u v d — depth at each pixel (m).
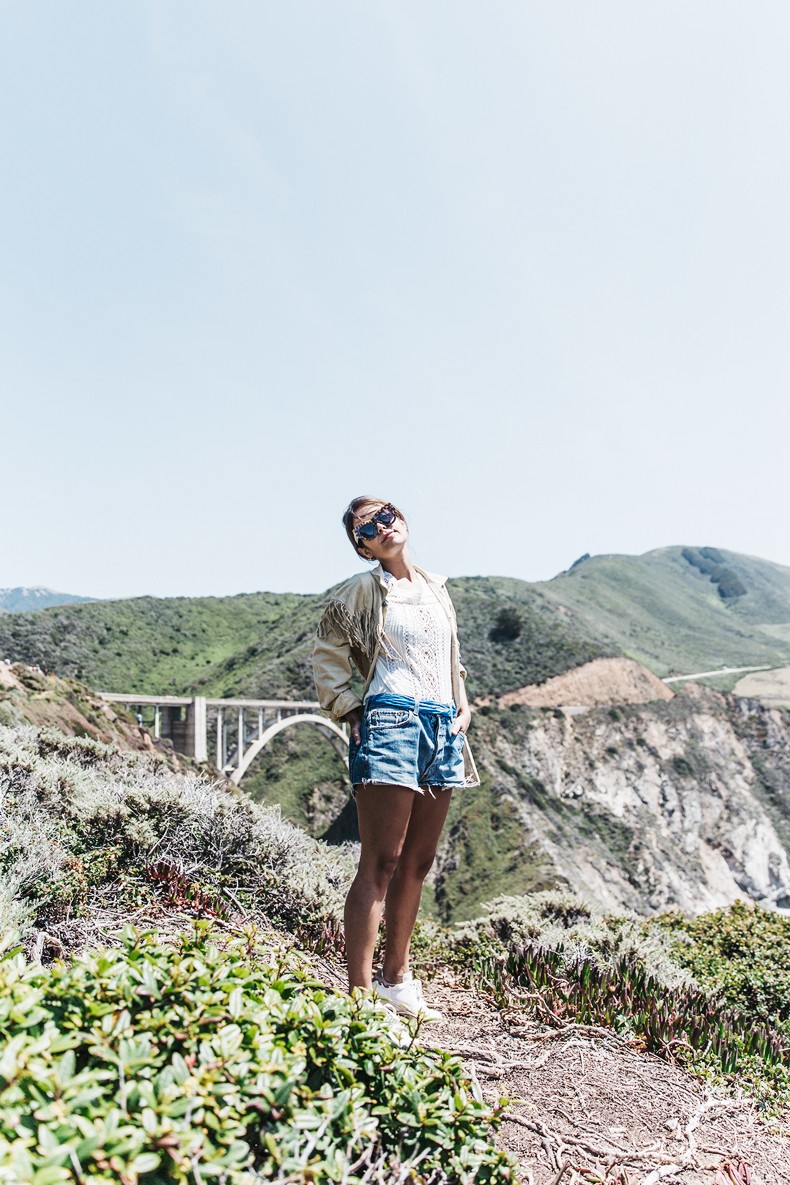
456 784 2.97
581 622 101.50
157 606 107.75
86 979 1.54
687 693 80.88
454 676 3.09
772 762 76.56
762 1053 3.70
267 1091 1.40
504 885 48.38
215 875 3.82
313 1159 1.38
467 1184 1.57
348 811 62.19
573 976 4.09
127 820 3.82
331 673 2.82
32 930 2.68
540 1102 2.78
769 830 69.12
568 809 61.16
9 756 4.00
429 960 4.49
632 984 4.02
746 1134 2.83
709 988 4.59
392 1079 1.66
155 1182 1.20
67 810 3.82
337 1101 1.49
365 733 2.77
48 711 13.77
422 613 2.93
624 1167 2.42
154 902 3.46
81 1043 1.40
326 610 2.88
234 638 107.38
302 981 2.01
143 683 91.31
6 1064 1.20
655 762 68.75
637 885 57.69
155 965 1.64
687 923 6.35
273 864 4.15
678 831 65.50
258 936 3.31
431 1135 1.58
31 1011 1.36
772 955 5.14
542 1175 2.29
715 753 74.38
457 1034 3.32
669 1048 3.42
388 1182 1.49
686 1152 2.57
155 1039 1.44
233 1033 1.48
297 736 69.19
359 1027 1.72
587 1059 3.21
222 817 4.12
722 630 132.38
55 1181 1.04
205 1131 1.27
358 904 2.73
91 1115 1.22
